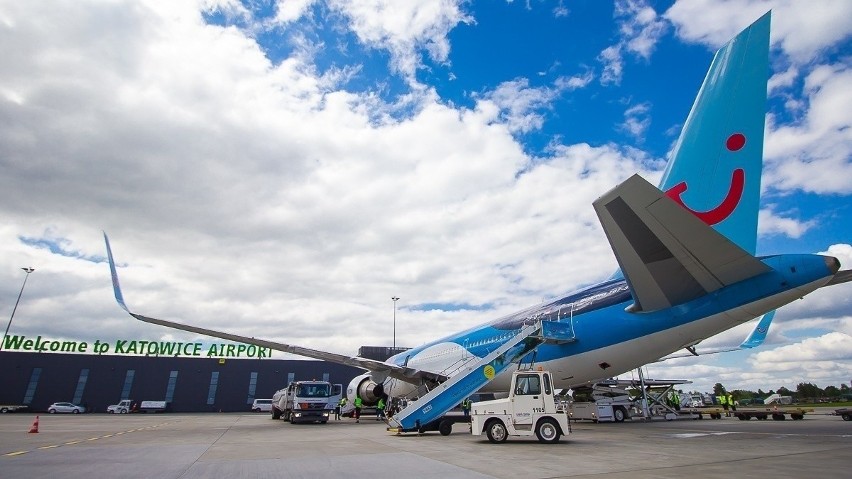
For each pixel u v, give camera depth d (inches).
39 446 463.8
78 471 294.5
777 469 284.7
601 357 617.9
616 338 600.1
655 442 467.8
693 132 535.2
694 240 385.1
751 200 472.7
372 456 364.5
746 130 489.4
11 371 2046.0
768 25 490.0
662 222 359.9
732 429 665.0
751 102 490.6
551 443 459.8
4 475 279.0
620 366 612.4
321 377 2415.1
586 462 322.7
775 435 543.5
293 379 2379.4
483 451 395.5
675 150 555.5
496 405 486.0
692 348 829.2
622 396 978.7
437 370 910.4
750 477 253.9
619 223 372.8
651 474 268.1
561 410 470.9
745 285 472.4
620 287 629.0
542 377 479.8
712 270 442.6
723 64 524.4
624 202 350.6
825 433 570.6
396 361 1084.5
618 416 934.4
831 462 316.2
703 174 513.0
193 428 806.5
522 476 264.8
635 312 571.5
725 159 499.2
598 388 1007.6
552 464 313.4
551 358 664.4
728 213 486.9
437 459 342.6
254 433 660.7
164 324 757.9
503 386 762.2
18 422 1085.8
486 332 834.2
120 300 748.0
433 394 585.0
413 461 332.2
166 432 691.4
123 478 266.8
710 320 502.0
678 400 1172.5
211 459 352.5
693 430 649.0
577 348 638.5
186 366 2257.6
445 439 525.0
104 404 2103.8
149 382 2188.7
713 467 294.8
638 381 1104.2
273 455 376.2
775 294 455.8
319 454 381.1
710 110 523.2
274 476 271.9
